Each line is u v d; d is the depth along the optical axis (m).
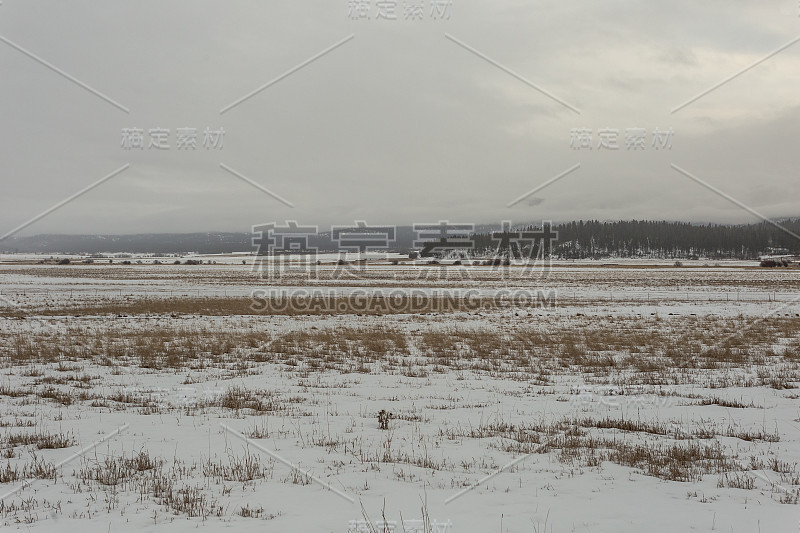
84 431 10.96
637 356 22.08
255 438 10.54
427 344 25.61
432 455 9.55
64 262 152.62
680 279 89.31
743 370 19.08
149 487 7.77
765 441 10.70
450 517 6.71
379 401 14.31
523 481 8.22
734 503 7.30
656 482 8.23
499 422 12.09
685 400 14.52
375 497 7.46
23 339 25.30
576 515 6.81
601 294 61.53
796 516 6.80
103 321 35.44
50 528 6.29
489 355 22.64
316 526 6.41
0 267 127.88
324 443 10.23
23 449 9.70
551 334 29.45
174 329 31.11
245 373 18.34
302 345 25.05
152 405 13.48
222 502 7.22
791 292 64.62
